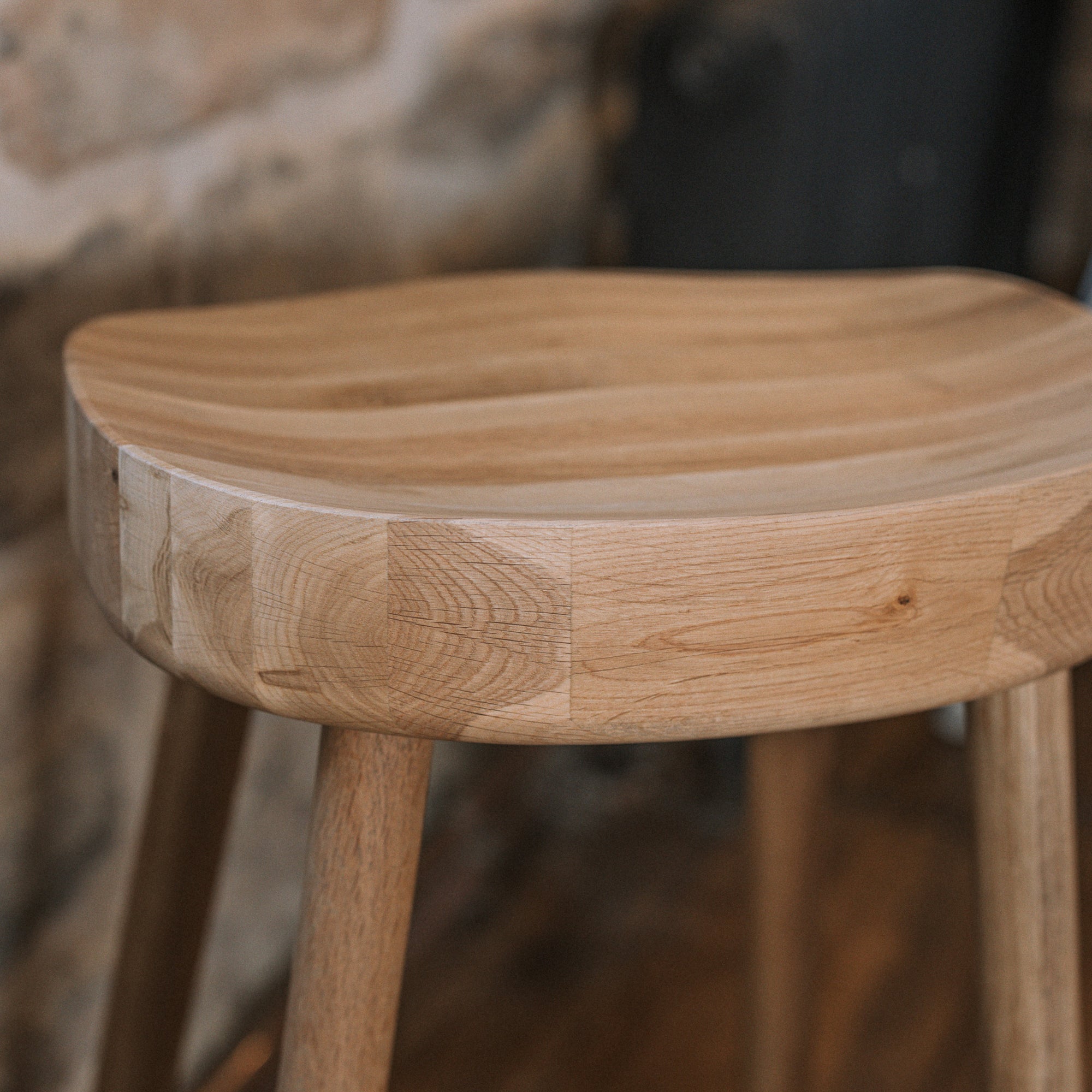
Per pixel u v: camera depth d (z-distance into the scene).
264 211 0.75
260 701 0.35
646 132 1.00
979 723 0.47
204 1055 0.88
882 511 0.33
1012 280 0.61
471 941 1.07
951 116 1.25
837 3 0.97
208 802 0.54
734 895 1.13
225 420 0.42
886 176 1.13
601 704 0.33
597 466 0.40
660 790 1.25
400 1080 0.93
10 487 0.60
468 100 0.95
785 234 0.99
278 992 0.95
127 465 0.36
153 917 0.56
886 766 1.28
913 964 1.04
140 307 0.66
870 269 1.15
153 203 0.66
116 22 0.60
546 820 1.21
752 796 0.66
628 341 0.54
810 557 0.33
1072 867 0.48
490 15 0.95
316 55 0.77
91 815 0.71
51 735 0.67
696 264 1.02
